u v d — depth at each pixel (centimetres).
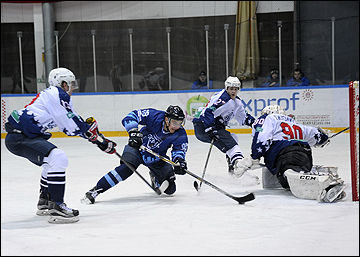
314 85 1838
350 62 1839
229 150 852
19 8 2236
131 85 1959
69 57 1981
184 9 2169
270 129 641
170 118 621
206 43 1917
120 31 1939
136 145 610
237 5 2066
